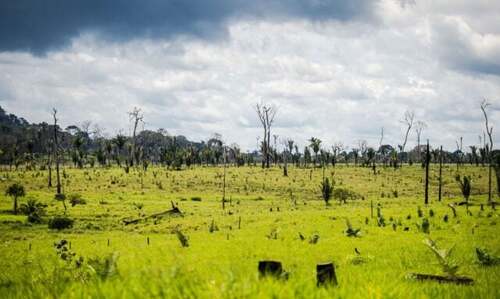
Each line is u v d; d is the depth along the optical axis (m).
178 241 37.22
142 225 54.62
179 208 71.50
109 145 162.62
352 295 4.68
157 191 99.75
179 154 160.75
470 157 170.12
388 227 38.12
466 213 49.03
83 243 38.97
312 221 47.72
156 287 4.28
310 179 122.75
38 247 36.47
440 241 25.14
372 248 23.97
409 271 11.73
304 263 19.28
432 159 172.88
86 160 166.75
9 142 187.50
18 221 54.47
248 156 186.00
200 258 22.80
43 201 77.44
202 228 49.75
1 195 83.56
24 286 5.27
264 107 153.12
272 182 117.56
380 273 9.34
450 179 124.38
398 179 123.75
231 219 55.34
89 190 97.94
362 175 130.88
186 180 117.94
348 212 56.41
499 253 18.09
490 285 8.48
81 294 4.51
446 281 9.02
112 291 4.30
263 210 69.25
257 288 4.10
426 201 74.12
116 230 51.03
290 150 180.12
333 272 5.70
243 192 102.75
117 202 78.88
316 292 4.38
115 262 6.02
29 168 136.50
